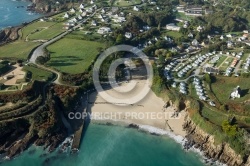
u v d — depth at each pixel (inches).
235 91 7736.2
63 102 7657.5
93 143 6855.3
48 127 6855.3
